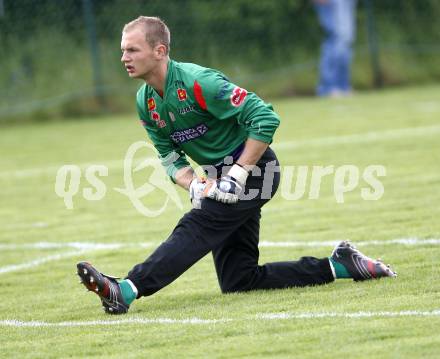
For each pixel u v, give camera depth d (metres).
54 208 34.94
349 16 72.56
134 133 56.56
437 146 42.66
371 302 17.88
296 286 19.83
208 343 15.92
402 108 60.28
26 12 70.06
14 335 17.77
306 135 50.28
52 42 70.88
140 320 18.02
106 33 71.81
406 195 31.58
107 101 70.69
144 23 18.31
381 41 81.25
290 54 77.56
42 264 25.56
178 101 18.42
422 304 17.39
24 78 69.81
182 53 74.31
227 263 19.81
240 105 18.27
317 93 74.31
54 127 64.00
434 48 82.31
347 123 54.34
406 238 24.72
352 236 25.75
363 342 15.27
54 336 17.42
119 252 26.61
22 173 44.22
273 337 15.95
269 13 77.00
